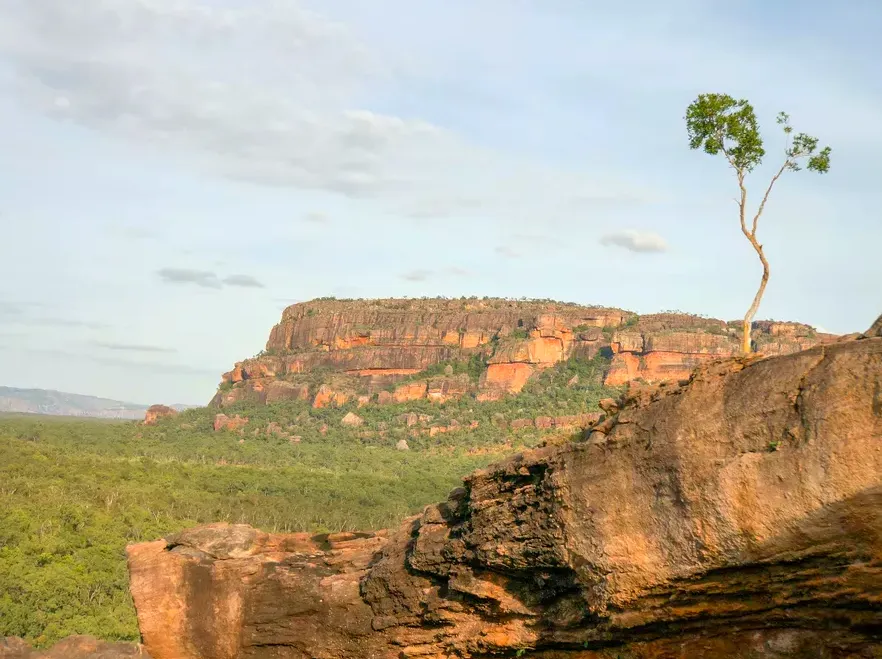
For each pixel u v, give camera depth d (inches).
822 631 766.5
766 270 1085.1
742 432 767.1
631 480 833.5
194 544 1254.3
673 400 824.9
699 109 1178.6
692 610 815.1
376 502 5088.6
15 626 2518.5
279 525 4224.9
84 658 1237.7
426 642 1060.5
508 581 988.6
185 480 5433.1
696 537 784.3
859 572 717.9
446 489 5693.9
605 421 895.7
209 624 1204.5
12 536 3341.5
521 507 949.8
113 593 3009.4
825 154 1151.0
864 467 698.2
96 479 4923.7
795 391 746.8
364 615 1119.6
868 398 705.6
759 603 784.9
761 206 1133.1
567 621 918.4
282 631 1167.0
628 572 831.7
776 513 737.0
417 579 1082.7
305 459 7367.1
